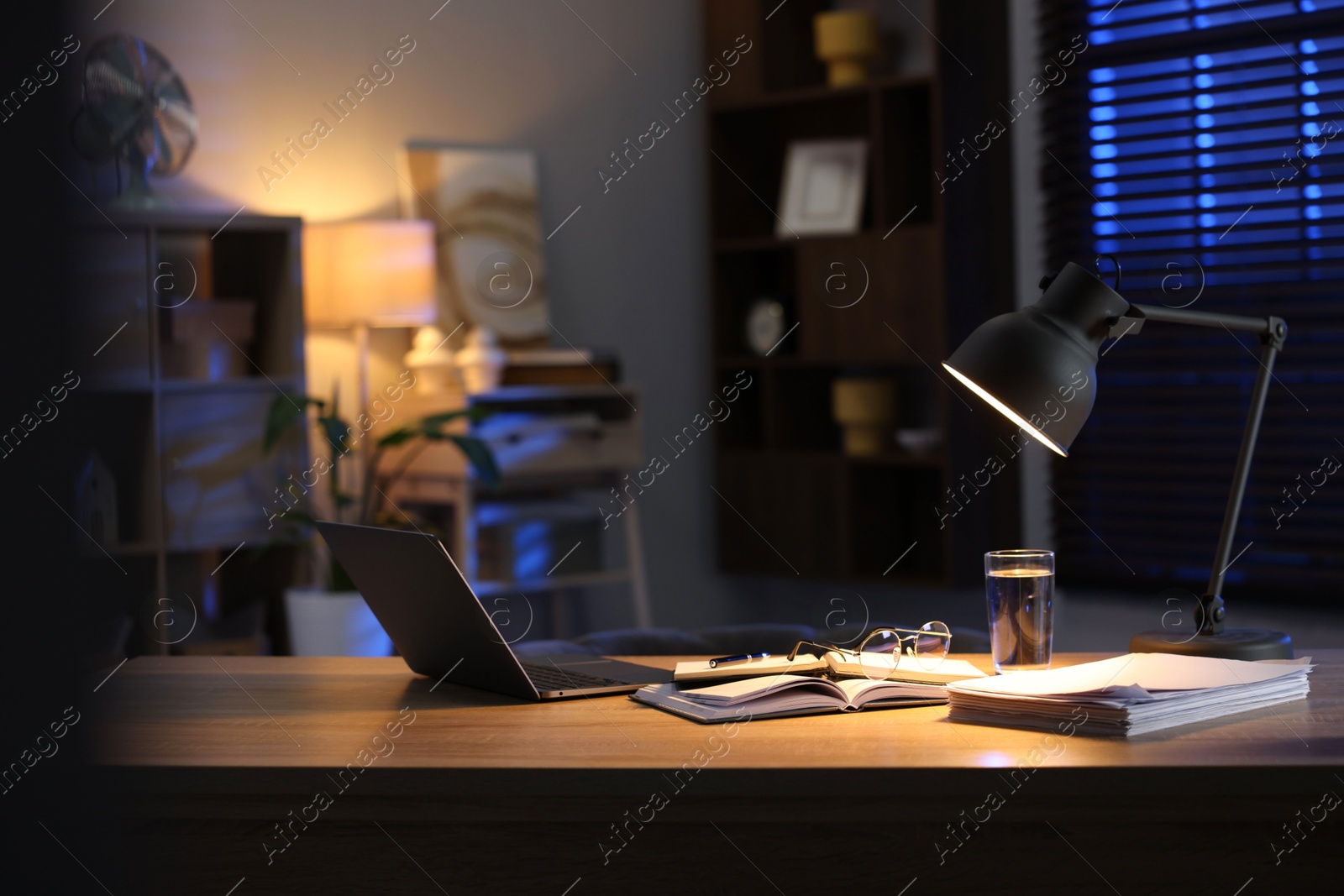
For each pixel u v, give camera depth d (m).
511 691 1.65
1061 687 1.43
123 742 1.42
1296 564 3.45
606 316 4.51
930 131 4.22
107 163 3.48
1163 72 3.65
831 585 4.57
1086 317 1.52
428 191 4.16
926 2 4.13
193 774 1.34
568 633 4.44
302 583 3.86
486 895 1.34
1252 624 3.56
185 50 3.75
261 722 1.53
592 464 4.11
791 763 1.29
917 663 1.71
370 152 4.07
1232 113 3.54
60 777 1.28
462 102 4.23
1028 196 4.00
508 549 3.97
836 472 4.32
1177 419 3.66
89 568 3.35
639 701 1.61
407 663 1.83
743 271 4.65
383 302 3.80
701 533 4.73
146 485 3.52
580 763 1.31
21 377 1.22
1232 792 1.24
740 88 4.45
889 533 4.41
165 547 3.54
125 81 3.50
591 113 4.47
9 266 1.21
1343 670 1.68
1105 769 1.25
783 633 2.28
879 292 4.12
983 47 4.00
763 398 4.59
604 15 4.49
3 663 1.24
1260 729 1.38
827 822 1.29
